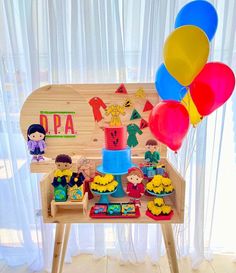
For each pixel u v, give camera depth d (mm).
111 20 1314
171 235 1150
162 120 980
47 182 1076
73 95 1171
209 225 1624
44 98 1172
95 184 1137
